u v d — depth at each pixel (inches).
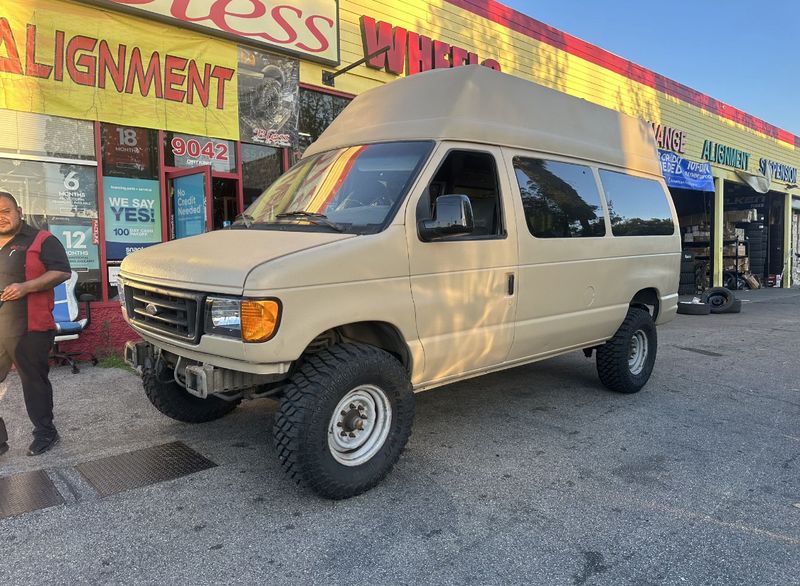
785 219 941.2
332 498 141.7
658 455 175.0
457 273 159.0
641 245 231.5
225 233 160.6
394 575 113.0
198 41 306.7
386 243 142.5
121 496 144.6
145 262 154.7
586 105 219.6
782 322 473.4
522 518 135.6
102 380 247.1
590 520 135.0
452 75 172.1
